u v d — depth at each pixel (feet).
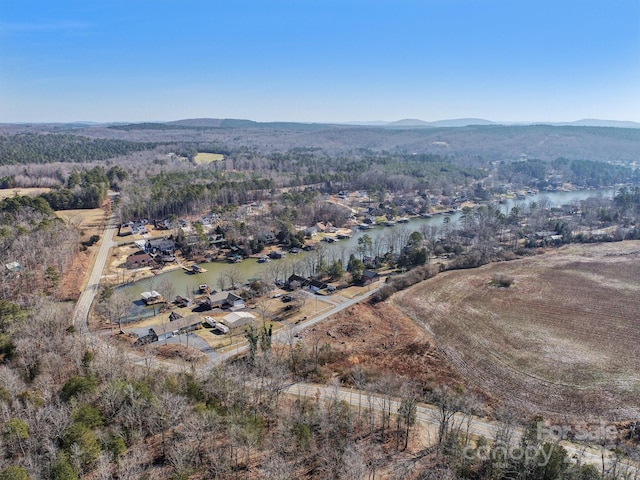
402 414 228.63
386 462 207.82
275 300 454.40
